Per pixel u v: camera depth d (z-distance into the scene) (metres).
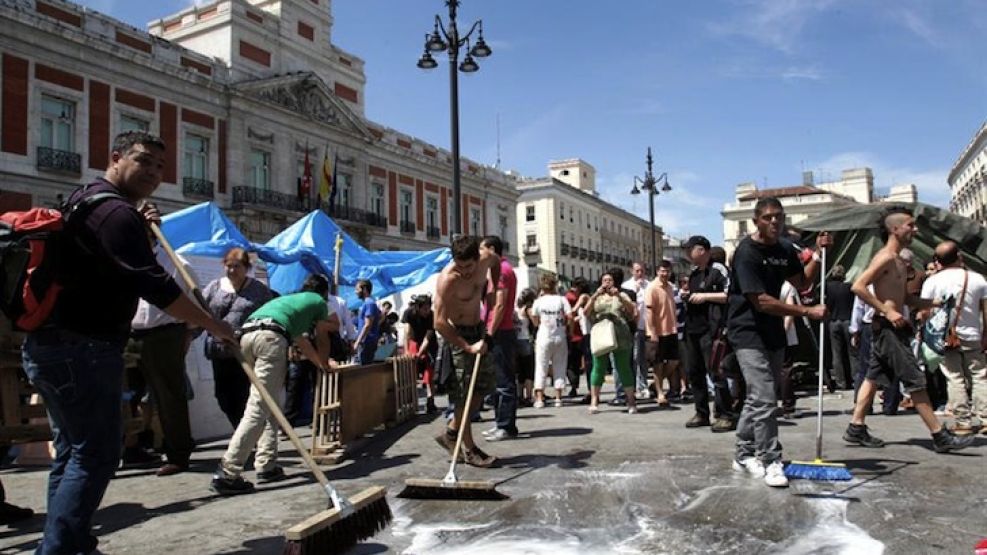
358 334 11.98
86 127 24.64
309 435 7.81
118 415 3.16
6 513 4.36
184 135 28.53
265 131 32.09
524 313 10.41
